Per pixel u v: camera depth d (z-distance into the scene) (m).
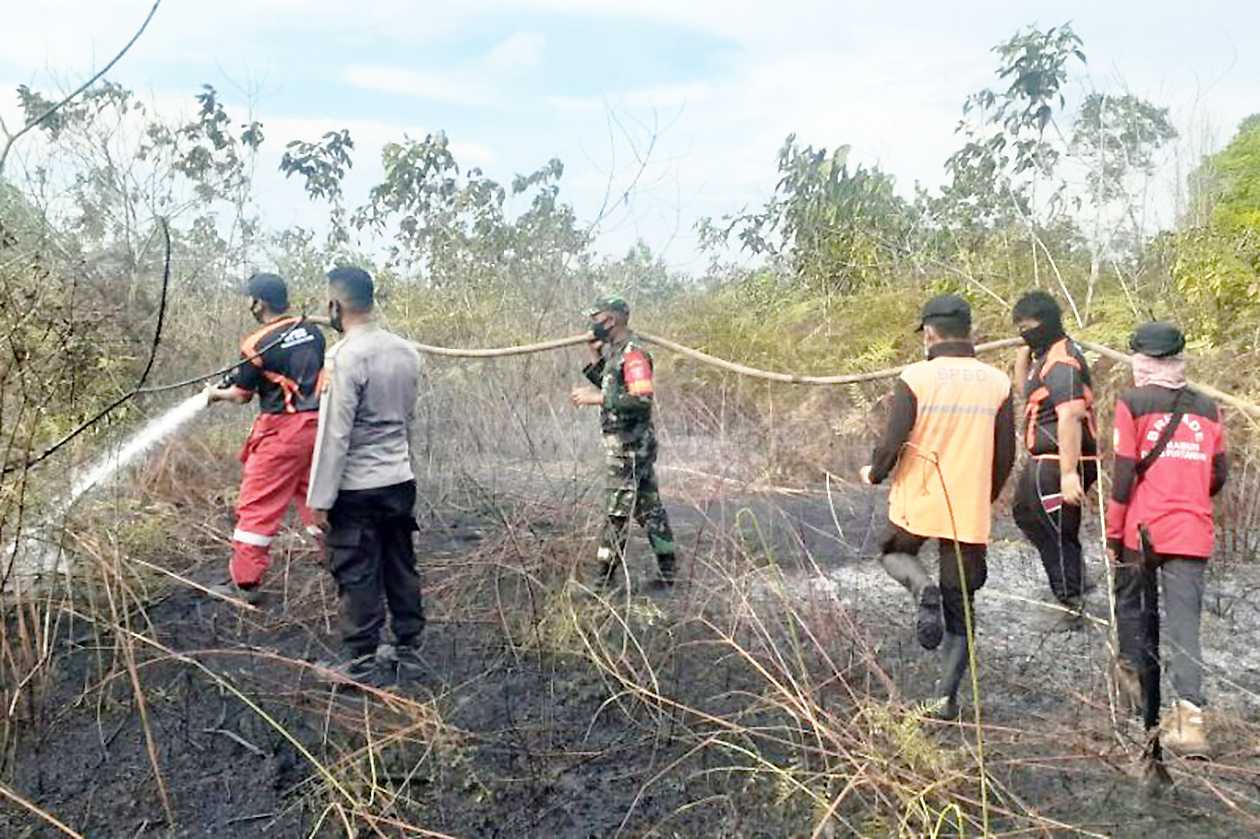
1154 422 4.00
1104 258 9.94
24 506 3.96
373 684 4.32
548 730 3.97
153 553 5.62
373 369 4.27
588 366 5.64
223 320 8.29
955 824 3.24
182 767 3.68
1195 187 9.87
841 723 3.71
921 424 4.00
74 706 4.04
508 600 5.23
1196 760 3.67
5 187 5.43
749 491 6.88
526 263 10.30
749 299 12.44
